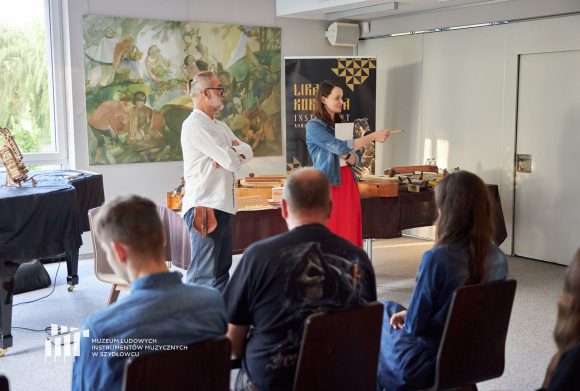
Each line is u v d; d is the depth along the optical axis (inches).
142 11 278.1
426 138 311.7
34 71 262.1
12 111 259.1
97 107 270.7
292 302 86.9
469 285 98.0
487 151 284.7
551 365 70.9
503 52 273.7
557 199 262.1
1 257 161.2
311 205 90.7
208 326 79.3
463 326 99.7
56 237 169.0
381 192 220.1
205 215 163.2
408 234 324.2
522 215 275.3
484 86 283.0
